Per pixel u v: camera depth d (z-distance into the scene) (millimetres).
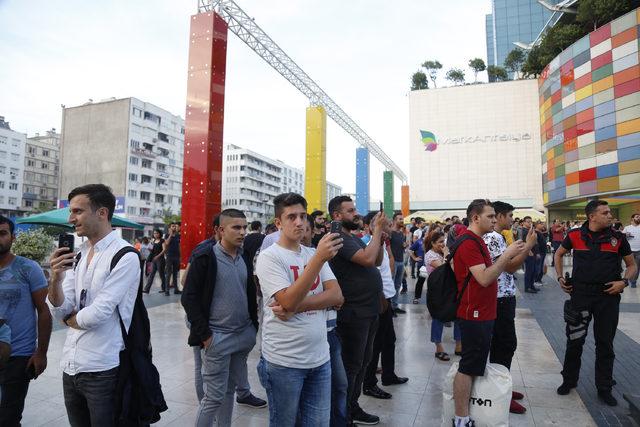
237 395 3971
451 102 52906
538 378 4551
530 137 50062
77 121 53125
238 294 3094
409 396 4113
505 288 4016
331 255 2049
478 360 3064
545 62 37344
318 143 13625
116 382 2234
